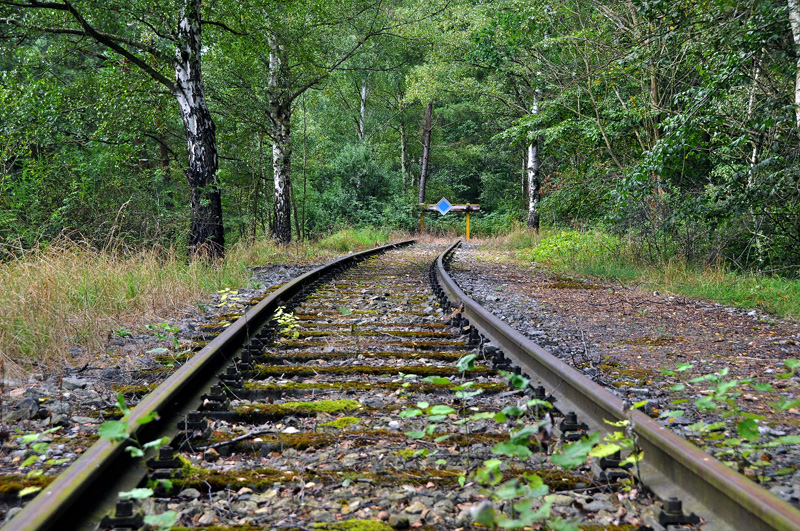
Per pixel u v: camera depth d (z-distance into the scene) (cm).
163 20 1155
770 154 1001
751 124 1010
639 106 1561
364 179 3438
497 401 371
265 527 217
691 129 1012
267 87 1767
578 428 303
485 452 291
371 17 1917
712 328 649
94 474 215
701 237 1177
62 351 477
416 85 2831
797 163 956
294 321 606
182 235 1205
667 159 1068
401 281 1016
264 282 983
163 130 1827
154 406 287
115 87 1378
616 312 750
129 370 449
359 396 384
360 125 3859
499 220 3584
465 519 220
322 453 290
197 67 1157
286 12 1515
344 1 1703
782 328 648
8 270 621
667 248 1210
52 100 1308
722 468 211
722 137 1062
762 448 297
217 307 749
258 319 582
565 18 1689
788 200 1027
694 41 1047
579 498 241
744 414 268
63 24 1204
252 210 2109
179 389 326
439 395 387
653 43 1120
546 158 2953
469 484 255
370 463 280
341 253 1791
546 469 268
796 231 1076
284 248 1569
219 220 1170
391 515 228
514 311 740
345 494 247
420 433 271
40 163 1229
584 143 1922
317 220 2975
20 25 1050
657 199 1255
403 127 4066
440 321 660
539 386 359
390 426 331
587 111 1920
